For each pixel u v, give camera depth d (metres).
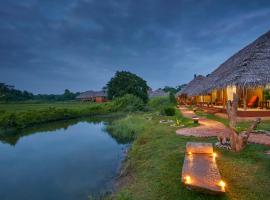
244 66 12.87
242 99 20.55
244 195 5.38
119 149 15.02
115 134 20.72
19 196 8.72
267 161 7.14
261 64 12.59
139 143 13.23
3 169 12.05
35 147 17.34
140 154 10.73
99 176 10.18
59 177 10.51
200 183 5.08
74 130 25.34
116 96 60.94
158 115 27.20
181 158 8.08
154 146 10.94
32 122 30.27
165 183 6.47
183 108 34.00
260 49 13.45
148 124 20.14
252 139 9.77
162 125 17.45
